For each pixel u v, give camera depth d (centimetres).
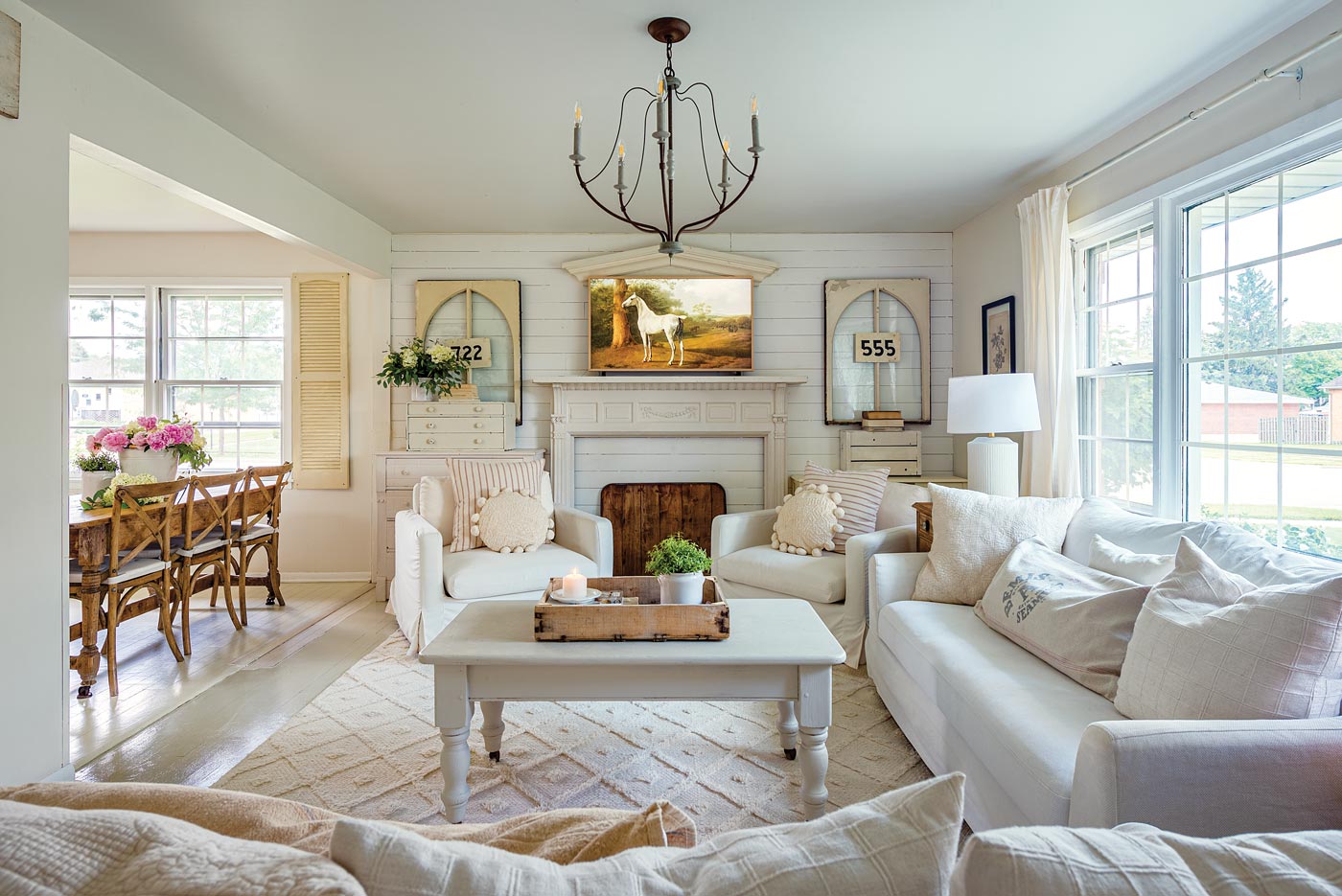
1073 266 375
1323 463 235
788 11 237
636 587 258
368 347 539
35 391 231
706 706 306
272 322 551
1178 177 292
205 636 407
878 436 486
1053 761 157
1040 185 401
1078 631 204
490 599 363
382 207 458
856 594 341
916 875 60
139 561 358
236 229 530
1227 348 277
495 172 392
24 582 227
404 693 319
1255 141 253
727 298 510
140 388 547
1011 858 58
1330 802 132
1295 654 146
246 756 259
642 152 363
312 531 542
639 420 511
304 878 57
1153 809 130
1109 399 351
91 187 429
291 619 441
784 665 206
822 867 60
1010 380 323
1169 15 240
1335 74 224
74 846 61
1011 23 246
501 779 241
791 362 521
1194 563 182
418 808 222
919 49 263
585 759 256
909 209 462
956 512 295
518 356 516
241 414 552
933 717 230
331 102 304
